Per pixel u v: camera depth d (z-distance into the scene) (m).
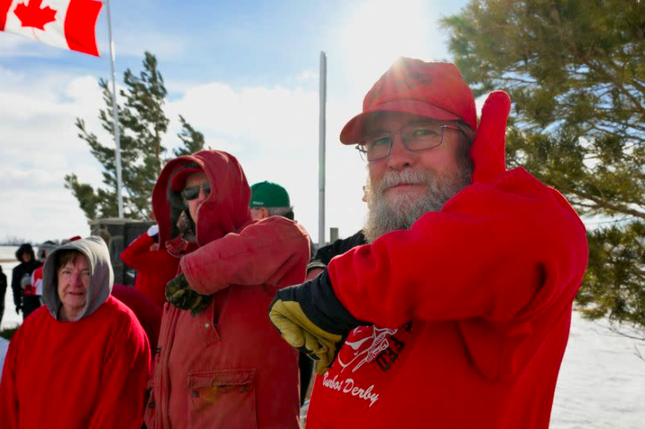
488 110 0.97
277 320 0.81
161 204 2.18
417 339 0.87
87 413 1.97
